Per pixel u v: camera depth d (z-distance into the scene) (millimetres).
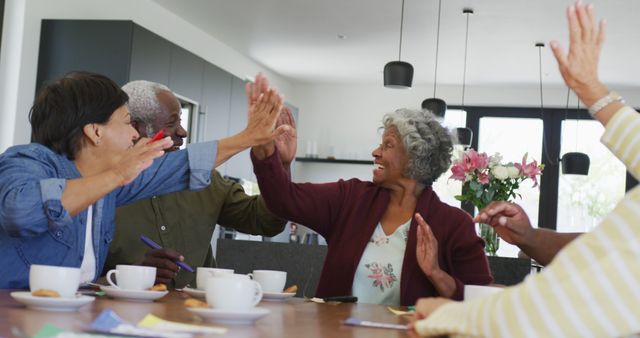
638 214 846
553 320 840
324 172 9680
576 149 9055
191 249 2434
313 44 7684
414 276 2076
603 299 830
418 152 2172
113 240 2344
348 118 9602
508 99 9164
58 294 1284
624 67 7754
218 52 7754
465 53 7637
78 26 5344
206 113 6719
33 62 5363
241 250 3564
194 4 6512
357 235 2162
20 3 5246
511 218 1780
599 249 847
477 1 5984
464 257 2137
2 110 5148
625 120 1134
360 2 6203
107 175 1551
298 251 3516
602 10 6027
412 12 6371
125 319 1188
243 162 7625
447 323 957
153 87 2410
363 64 8422
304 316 1459
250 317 1241
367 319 1472
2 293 1520
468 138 7340
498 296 903
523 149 9195
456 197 3652
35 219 1508
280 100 1991
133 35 5305
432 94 9367
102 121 1803
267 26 7102
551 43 1248
